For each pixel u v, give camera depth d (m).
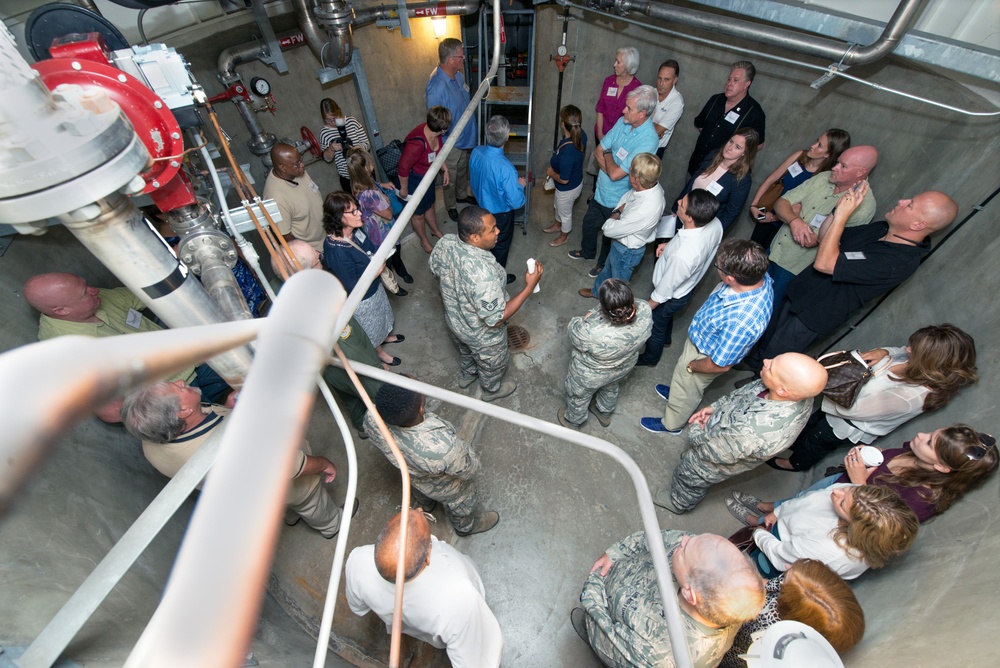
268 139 3.64
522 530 2.86
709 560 1.40
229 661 0.18
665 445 3.23
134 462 2.12
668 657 1.50
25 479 0.18
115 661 1.18
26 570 1.27
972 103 2.18
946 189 2.29
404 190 4.22
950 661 1.29
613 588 1.79
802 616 1.51
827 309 2.66
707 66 3.70
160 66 1.12
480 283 2.64
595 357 2.59
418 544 1.55
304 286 0.41
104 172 0.69
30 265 2.18
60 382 0.20
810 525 1.91
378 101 4.74
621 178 3.83
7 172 0.63
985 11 2.08
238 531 0.23
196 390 2.00
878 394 2.21
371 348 2.86
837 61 2.58
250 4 3.28
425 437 2.03
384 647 2.39
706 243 2.79
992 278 1.98
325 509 2.57
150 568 1.71
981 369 1.90
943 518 1.78
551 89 5.21
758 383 2.18
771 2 2.77
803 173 3.08
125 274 0.84
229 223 1.30
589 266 4.61
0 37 0.62
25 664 0.88
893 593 1.74
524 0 4.91
